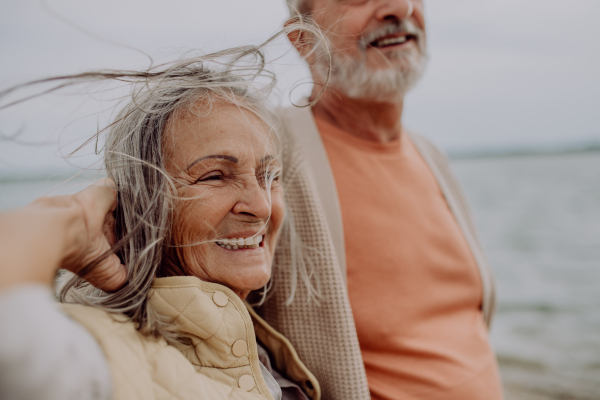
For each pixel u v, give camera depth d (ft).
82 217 2.13
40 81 2.21
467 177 52.47
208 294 2.72
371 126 4.84
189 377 2.36
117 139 2.92
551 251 22.03
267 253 3.22
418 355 4.25
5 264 1.53
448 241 4.82
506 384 8.91
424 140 5.83
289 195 3.93
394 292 4.36
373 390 4.06
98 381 1.81
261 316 3.99
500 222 29.53
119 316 2.35
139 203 2.72
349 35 4.44
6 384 1.36
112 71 2.50
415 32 4.66
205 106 2.84
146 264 2.62
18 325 1.39
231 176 2.90
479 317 5.04
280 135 3.64
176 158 2.79
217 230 2.89
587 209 31.14
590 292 15.62
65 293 2.62
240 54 2.98
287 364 3.74
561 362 9.96
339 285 3.80
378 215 4.53
